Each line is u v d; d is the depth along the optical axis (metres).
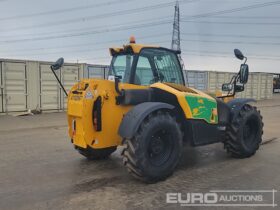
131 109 4.66
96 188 4.38
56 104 13.75
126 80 5.06
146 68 5.20
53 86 13.60
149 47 5.21
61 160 5.86
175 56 5.68
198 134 5.10
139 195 4.11
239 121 5.73
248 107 6.05
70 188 4.38
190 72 18.92
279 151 6.53
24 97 12.88
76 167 5.39
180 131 4.80
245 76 5.70
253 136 6.10
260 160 5.80
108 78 5.42
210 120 5.25
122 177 4.85
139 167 4.35
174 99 4.94
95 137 4.75
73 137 5.07
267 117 13.07
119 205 3.80
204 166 5.41
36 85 13.16
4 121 11.16
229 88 6.32
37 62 13.11
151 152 4.55
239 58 5.69
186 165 5.47
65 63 13.85
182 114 5.00
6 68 12.41
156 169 4.51
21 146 7.13
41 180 4.72
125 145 4.42
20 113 12.83
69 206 3.78
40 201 3.93
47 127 10.00
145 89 4.97
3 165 5.53
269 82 25.19
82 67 14.29
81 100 4.73
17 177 4.86
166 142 4.70
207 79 19.80
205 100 5.18
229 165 5.47
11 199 4.00
